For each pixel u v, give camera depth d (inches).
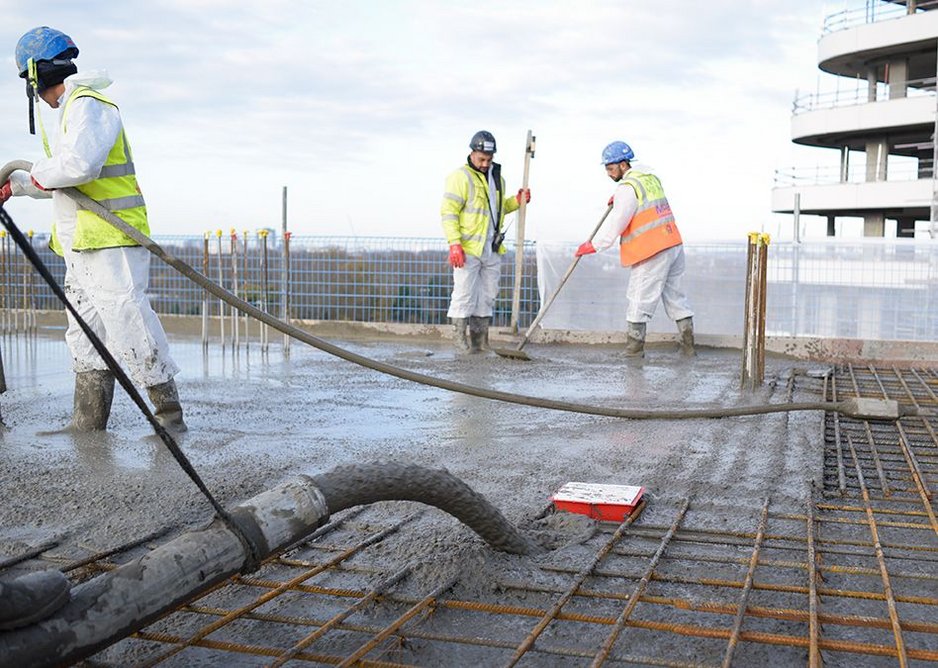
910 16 1701.5
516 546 124.0
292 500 97.9
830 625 101.0
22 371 311.4
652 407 245.9
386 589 110.3
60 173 181.2
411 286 457.4
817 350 379.9
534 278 440.1
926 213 1868.8
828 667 90.4
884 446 197.9
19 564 122.6
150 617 83.6
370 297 461.7
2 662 72.7
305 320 466.9
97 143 182.7
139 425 216.4
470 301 375.6
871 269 374.3
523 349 406.6
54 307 507.5
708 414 193.6
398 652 94.1
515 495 157.6
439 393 272.4
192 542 88.7
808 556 122.0
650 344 416.8
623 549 127.4
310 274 465.1
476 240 368.8
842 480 164.6
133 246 198.7
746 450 191.8
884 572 115.0
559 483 165.6
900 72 1793.8
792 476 169.8
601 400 258.2
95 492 156.0
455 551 122.0
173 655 93.3
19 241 75.4
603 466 177.8
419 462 181.0
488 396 164.7
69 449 190.2
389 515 142.7
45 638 75.5
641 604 106.5
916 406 241.0
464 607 106.0
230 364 338.3
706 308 414.6
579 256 362.9
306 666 91.5
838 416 230.5
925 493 155.5
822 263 380.2
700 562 122.6
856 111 1793.8
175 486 160.4
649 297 366.3
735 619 99.7
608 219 357.7
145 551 128.2
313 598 109.7
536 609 104.8
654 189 360.5
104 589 81.1
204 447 193.6
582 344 427.5
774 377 308.2
